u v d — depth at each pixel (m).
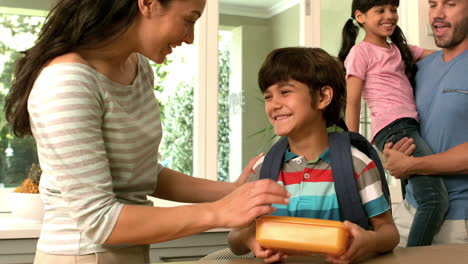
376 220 0.97
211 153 2.37
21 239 1.76
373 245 0.75
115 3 0.80
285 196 0.71
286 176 1.03
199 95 2.35
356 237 0.71
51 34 0.83
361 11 1.99
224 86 2.45
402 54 1.92
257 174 1.08
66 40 0.82
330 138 0.99
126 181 0.88
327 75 1.02
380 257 0.78
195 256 2.03
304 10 2.58
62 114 0.75
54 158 0.75
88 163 0.75
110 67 0.87
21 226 1.77
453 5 1.48
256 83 2.51
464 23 1.48
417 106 1.64
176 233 0.74
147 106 0.94
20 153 2.14
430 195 1.46
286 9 2.56
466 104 1.45
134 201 0.91
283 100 1.02
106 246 0.83
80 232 0.82
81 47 0.82
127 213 0.74
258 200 0.71
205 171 2.36
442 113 1.50
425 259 0.74
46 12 2.18
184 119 2.35
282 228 0.70
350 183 0.94
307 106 1.01
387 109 1.76
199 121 2.35
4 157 2.12
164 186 1.08
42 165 0.81
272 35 2.55
